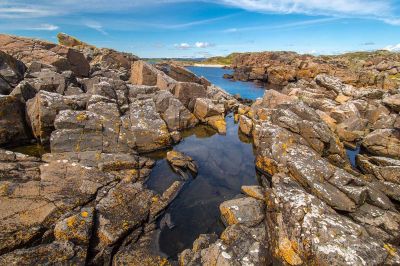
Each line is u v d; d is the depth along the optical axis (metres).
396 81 64.94
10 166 15.52
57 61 37.66
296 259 10.80
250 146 25.83
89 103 22.84
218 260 10.70
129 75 50.47
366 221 13.27
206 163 21.75
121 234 12.33
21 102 21.95
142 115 23.83
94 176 15.87
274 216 12.88
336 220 11.70
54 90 26.52
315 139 20.45
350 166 20.11
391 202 15.38
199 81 47.44
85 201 13.75
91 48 67.94
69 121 19.97
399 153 23.83
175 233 13.58
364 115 33.66
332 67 79.69
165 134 23.03
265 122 23.12
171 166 20.16
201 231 13.91
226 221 14.20
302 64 87.00
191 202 16.39
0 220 11.55
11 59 28.77
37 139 21.48
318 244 10.56
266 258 11.16
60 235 11.37
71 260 10.39
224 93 46.00
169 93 30.45
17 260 9.86
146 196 15.44
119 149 20.36
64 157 17.92
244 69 102.31
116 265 11.16
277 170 18.55
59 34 67.44
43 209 12.62
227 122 33.72
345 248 10.35
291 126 21.67
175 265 11.51
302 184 16.03
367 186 15.09
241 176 20.05
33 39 40.00
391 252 10.77
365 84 67.44
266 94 35.94
